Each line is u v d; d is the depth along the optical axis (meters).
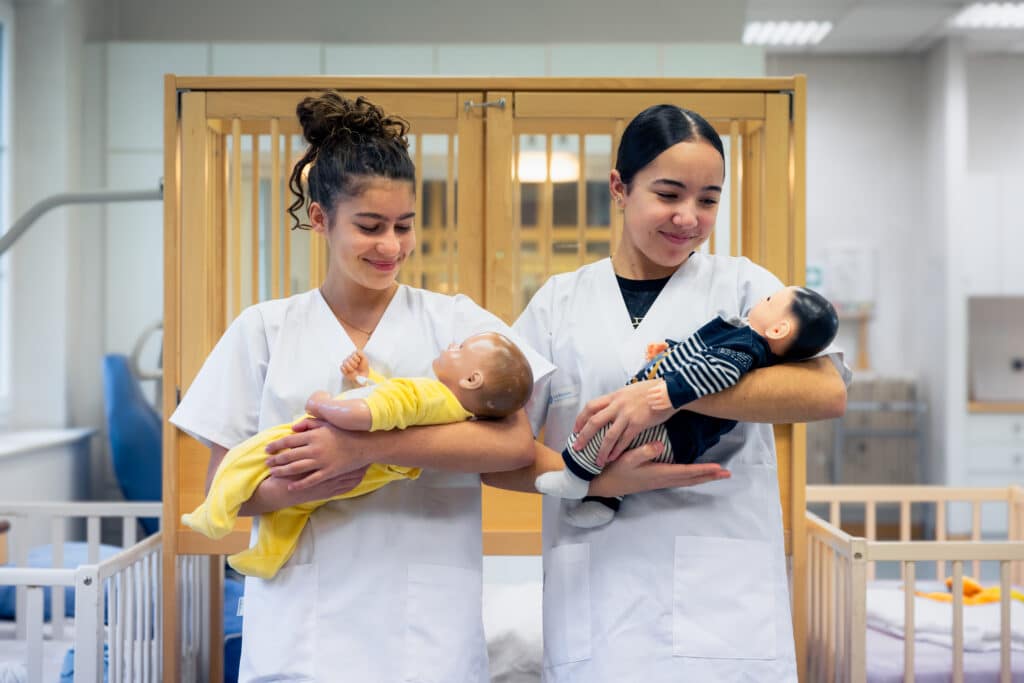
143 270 4.12
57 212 4.00
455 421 1.20
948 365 5.21
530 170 3.97
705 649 1.31
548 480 1.28
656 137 1.26
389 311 1.33
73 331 4.09
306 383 1.28
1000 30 5.17
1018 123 5.70
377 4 4.50
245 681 1.26
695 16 4.50
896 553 1.85
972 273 5.27
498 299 2.00
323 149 1.22
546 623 1.42
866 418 5.39
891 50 5.60
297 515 1.26
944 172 5.29
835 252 5.70
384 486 1.28
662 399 1.17
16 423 3.99
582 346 1.39
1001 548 1.86
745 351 1.19
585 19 4.50
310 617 1.25
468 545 1.31
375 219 1.20
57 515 2.48
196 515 1.22
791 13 4.86
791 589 1.95
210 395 1.32
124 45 4.09
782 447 1.94
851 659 1.84
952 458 5.19
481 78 1.98
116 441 3.69
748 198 2.22
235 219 2.02
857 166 5.72
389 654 1.24
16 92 4.01
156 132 4.09
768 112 1.96
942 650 2.12
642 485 1.25
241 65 4.06
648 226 1.28
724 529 1.35
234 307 2.04
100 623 1.67
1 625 2.56
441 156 3.60
